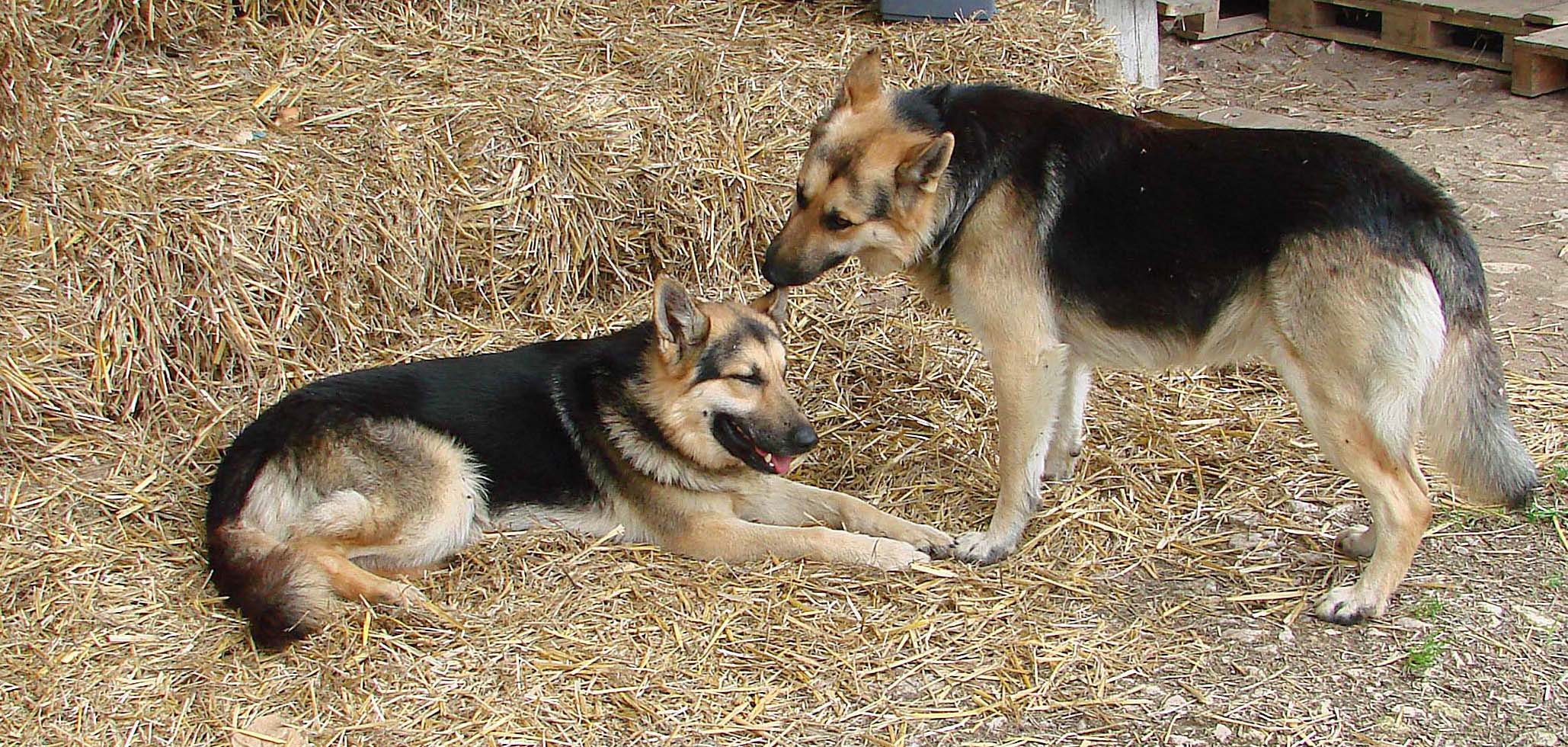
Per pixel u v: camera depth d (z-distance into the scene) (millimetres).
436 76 4258
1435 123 5098
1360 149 3322
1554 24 5223
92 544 3451
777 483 3670
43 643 3275
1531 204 4609
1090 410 3889
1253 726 3172
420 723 3182
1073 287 3426
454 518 3508
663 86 4336
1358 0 5797
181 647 3289
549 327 4109
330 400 3516
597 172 4145
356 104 4133
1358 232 3256
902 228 3439
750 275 4254
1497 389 3324
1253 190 3326
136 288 3771
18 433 3613
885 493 3730
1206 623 3367
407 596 3381
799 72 4418
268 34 4379
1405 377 3260
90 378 3709
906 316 4145
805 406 3928
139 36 4273
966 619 3381
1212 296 3365
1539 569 3434
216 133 4020
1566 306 4164
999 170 3436
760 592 3447
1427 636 3309
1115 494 3668
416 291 4043
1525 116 5117
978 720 3197
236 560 3354
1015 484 3500
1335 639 3322
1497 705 3186
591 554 3535
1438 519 3561
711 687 3252
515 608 3404
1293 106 5258
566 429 3607
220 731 3162
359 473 3459
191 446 3699
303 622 3299
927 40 4586
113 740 3143
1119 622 3373
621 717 3201
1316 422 3326
